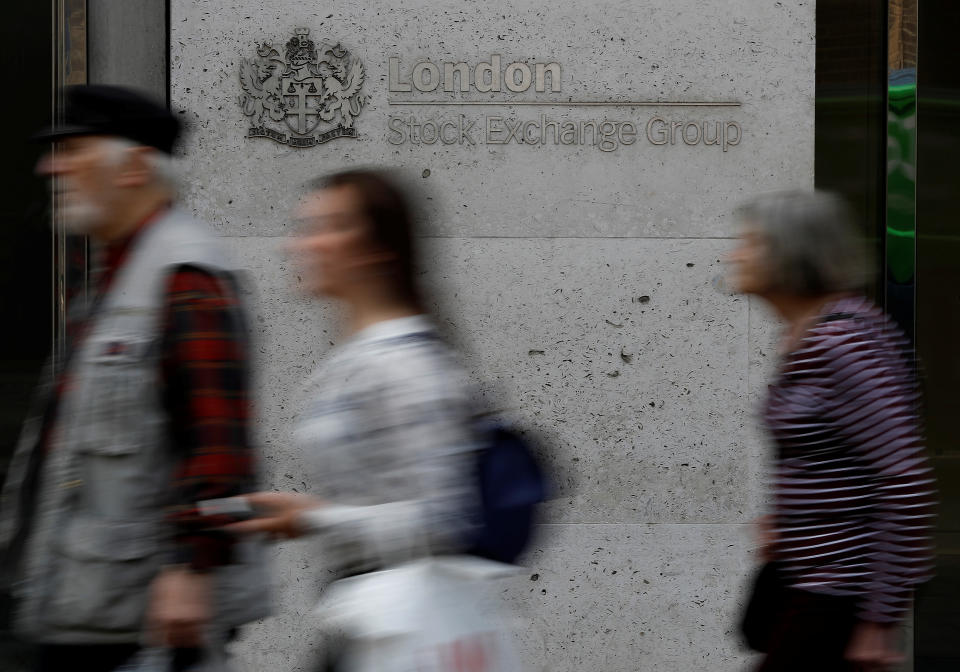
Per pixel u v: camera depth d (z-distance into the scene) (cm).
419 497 246
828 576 311
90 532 294
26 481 310
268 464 572
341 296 267
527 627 575
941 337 632
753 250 337
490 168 579
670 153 579
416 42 578
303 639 568
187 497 282
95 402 295
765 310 577
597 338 578
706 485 577
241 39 576
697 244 579
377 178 269
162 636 283
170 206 316
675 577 576
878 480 307
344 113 577
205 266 298
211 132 577
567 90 579
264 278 576
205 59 576
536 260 579
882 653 310
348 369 258
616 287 579
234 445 286
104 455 293
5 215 632
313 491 570
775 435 323
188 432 289
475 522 252
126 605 296
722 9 579
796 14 579
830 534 311
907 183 626
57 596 297
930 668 631
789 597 321
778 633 323
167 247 300
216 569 283
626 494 577
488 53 579
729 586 576
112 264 310
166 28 622
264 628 570
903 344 342
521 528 255
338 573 263
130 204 308
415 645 248
